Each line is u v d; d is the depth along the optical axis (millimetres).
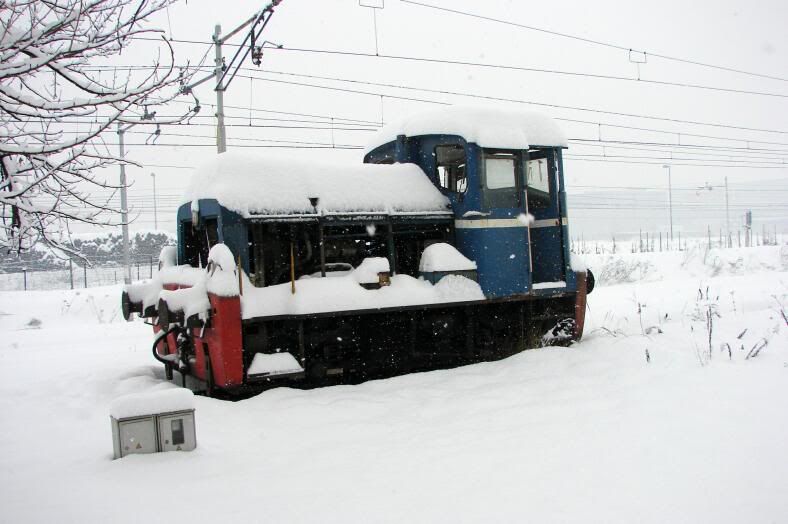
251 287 7020
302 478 4348
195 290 6820
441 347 8500
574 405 5996
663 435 5004
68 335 14094
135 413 4777
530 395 6449
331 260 8141
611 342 8500
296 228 7773
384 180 8352
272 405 6262
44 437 5496
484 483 4207
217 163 7363
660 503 3852
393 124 9594
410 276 8375
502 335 9031
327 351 7559
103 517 3693
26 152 4258
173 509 3818
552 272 9250
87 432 5633
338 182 7898
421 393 6703
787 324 9133
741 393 5961
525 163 8781
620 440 4949
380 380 7305
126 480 4289
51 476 4406
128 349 11234
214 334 6738
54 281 25812
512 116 8922
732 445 4723
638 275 25969
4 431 5746
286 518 3703
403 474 4406
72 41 4180
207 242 7914
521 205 8750
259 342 6930
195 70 4734
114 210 5059
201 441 5188
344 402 6320
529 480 4238
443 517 3709
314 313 7082
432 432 5395
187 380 8125
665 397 6027
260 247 7246
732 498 3900
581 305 9328
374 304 7531
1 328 17250
